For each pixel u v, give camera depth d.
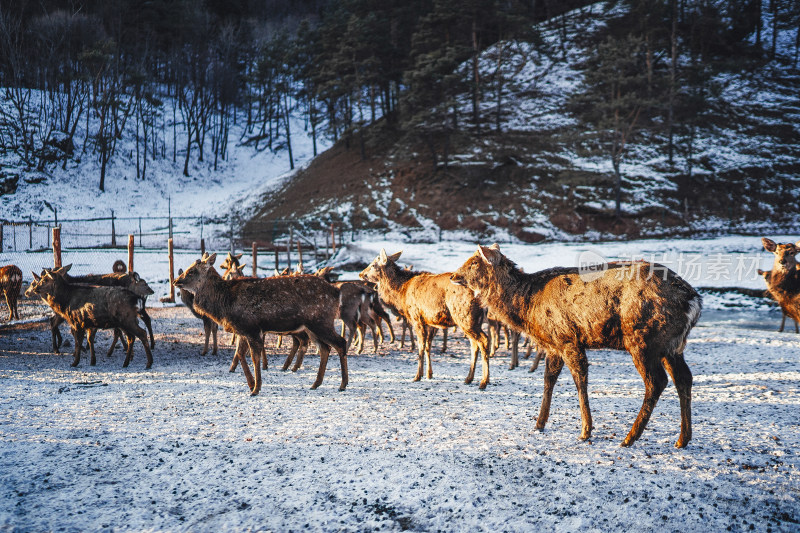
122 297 9.63
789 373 8.69
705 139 47.31
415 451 5.05
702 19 57.12
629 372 9.39
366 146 55.56
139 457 4.98
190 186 58.16
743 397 7.09
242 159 65.75
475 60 54.31
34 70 61.31
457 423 5.95
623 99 39.94
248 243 40.56
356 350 12.47
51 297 9.58
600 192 41.44
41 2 63.72
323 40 61.09
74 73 58.75
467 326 8.02
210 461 4.88
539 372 9.51
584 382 5.30
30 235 34.41
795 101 51.91
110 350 11.14
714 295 22.03
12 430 5.74
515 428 5.74
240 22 89.31
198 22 79.88
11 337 12.59
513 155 46.91
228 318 7.50
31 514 3.88
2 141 51.38
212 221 48.81
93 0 71.69
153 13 74.94
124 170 56.59
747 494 4.04
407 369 9.90
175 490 4.29
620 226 38.38
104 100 54.25
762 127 48.31
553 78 58.91
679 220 38.44
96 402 7.03
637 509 3.86
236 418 6.23
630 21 64.88
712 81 53.97
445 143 46.59
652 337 4.82
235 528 3.69
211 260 7.51
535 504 3.97
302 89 77.00
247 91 78.38
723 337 13.50
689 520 3.71
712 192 40.91
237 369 9.77
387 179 47.94
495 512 3.86
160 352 11.61
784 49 62.59
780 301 9.97
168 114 69.38
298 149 68.75
